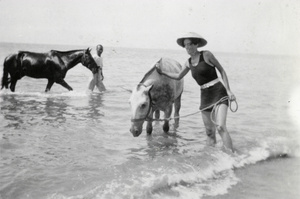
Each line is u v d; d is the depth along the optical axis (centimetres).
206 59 516
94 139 632
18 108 890
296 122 864
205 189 418
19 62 1170
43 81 1656
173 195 390
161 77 582
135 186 400
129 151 562
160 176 431
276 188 436
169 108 644
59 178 433
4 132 645
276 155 580
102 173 449
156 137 660
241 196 404
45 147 571
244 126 795
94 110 920
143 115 519
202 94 543
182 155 535
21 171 456
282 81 2292
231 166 502
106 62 4181
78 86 1488
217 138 655
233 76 2684
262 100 1292
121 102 1073
